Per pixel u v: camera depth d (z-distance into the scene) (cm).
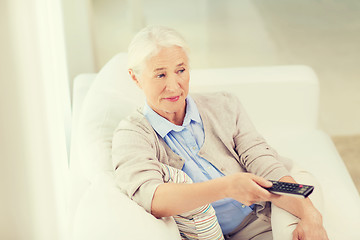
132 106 180
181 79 153
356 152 298
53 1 133
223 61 423
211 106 170
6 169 95
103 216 131
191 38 468
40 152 97
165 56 148
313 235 142
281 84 216
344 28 477
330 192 178
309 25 489
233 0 564
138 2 475
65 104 182
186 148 162
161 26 153
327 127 324
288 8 534
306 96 217
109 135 166
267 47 447
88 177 159
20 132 94
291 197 149
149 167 144
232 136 169
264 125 221
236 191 136
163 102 153
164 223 137
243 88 215
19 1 89
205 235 151
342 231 163
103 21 512
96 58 321
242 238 170
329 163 194
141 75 152
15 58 90
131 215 131
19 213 98
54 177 100
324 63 412
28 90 93
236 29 487
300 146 207
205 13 529
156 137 157
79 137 168
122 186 143
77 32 297
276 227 149
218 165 164
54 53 113
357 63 408
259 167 163
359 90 366
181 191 136
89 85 210
